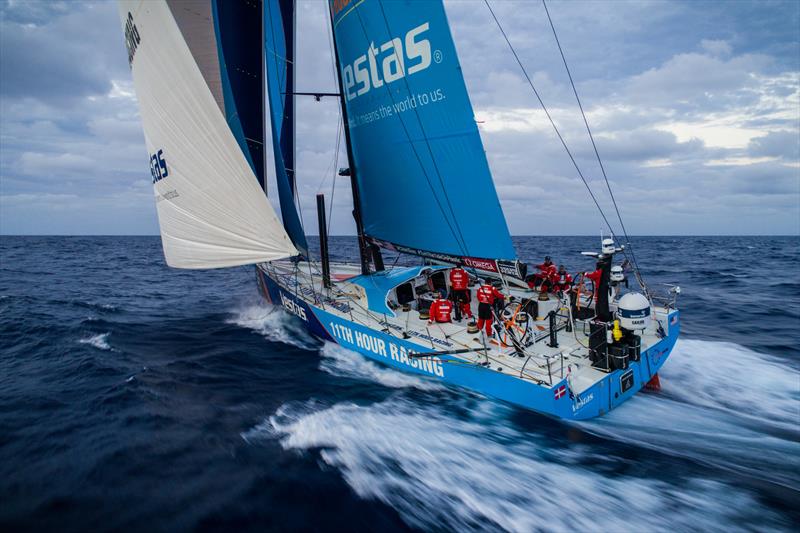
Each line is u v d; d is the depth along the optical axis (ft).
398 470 16.51
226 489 15.39
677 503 14.40
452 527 13.51
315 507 14.48
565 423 19.83
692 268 82.07
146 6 24.39
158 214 30.17
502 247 22.81
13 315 41.73
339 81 29.76
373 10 24.12
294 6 34.42
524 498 14.83
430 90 22.86
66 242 266.77
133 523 13.70
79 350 31.12
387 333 24.86
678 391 23.62
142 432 19.38
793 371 26.50
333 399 22.71
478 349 20.98
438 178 24.40
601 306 20.45
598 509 14.19
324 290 33.17
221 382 25.11
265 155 36.14
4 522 13.70
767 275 70.90
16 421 20.38
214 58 33.99
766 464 16.80
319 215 32.48
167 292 57.41
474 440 18.56
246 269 81.15
